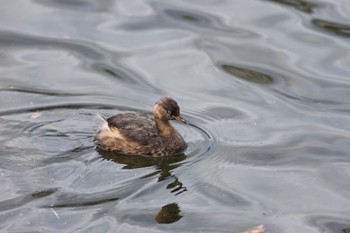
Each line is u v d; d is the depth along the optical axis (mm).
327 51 19547
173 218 12734
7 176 13875
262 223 12672
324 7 21844
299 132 15953
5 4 22094
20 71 18391
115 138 15172
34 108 16500
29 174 13977
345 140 15617
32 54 19359
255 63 19062
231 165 14656
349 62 19062
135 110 16703
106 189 13625
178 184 13914
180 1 22609
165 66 18891
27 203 13016
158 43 20125
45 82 17828
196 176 14234
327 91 17781
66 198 13250
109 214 12781
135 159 14922
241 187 13844
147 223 12555
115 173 14266
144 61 19109
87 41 20141
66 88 17562
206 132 15938
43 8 21922
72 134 15523
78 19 21328
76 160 14617
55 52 19484
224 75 18469
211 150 15227
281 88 17922
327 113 16812
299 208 13172
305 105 17172
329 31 20531
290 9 21812
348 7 21781
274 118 16562
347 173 14375
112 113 16469
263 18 21359
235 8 22078
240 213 12969
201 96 17469
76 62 18984
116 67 18734
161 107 15203
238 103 17188
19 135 15344
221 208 13109
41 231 12195
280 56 19344
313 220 12797
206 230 12398
